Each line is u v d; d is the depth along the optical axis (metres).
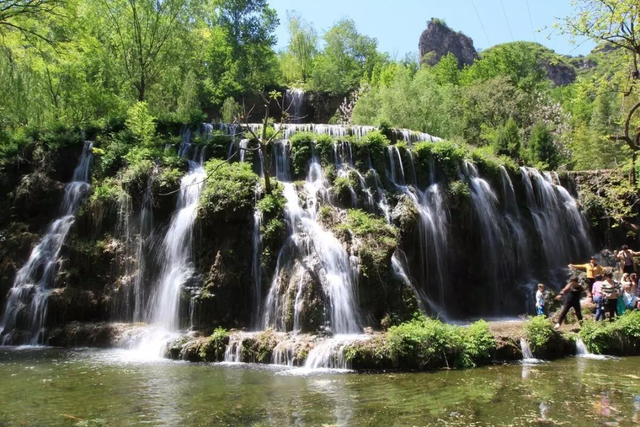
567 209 28.00
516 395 10.83
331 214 19.86
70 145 24.50
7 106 28.38
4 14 21.41
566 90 74.94
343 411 9.66
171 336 16.53
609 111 44.78
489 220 24.31
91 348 17.09
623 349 15.96
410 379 12.37
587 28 18.30
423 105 40.50
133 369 13.56
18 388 11.40
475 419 9.19
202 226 19.17
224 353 15.12
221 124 26.98
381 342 14.09
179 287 18.00
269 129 26.30
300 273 17.17
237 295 17.95
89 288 19.66
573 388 11.44
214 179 20.16
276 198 19.55
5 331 18.50
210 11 37.12
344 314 16.78
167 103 37.75
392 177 23.62
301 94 56.69
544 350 15.23
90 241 20.73
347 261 17.91
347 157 23.34
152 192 21.00
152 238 20.33
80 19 29.78
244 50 54.84
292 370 13.52
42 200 22.72
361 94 48.38
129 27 33.03
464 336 14.63
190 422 9.02
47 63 25.84
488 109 50.47
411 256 20.84
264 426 8.80
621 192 24.64
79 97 33.38
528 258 25.08
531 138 40.97
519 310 22.67
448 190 23.33
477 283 23.33
